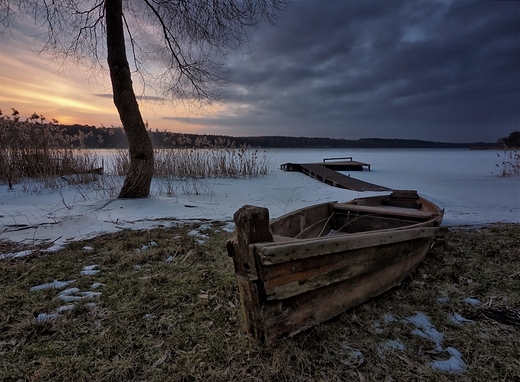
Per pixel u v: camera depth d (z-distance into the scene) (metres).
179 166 10.73
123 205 5.80
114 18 5.71
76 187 7.71
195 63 8.27
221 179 10.86
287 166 15.36
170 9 7.39
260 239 1.71
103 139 10.29
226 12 7.48
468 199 7.44
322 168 13.10
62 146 9.33
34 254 3.38
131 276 2.86
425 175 13.20
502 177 12.13
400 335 2.00
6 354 1.76
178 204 6.13
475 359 1.77
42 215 5.01
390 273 2.55
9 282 2.72
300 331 1.88
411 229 2.68
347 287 2.15
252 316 1.72
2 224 4.50
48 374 1.61
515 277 2.94
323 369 1.66
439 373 1.64
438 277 2.92
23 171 8.53
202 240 3.98
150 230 4.37
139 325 2.07
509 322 2.18
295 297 1.83
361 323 2.10
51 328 2.01
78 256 3.33
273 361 1.68
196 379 1.58
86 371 1.64
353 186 9.16
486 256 3.52
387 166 18.45
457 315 2.28
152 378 1.59
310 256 1.81
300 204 6.60
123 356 1.76
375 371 1.65
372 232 2.32
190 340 1.91
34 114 8.89
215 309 2.28
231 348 1.82
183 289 2.60
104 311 2.24
